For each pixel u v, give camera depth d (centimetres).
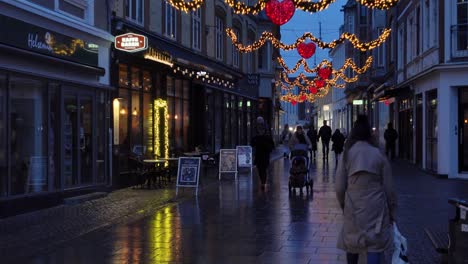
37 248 916
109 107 1645
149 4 1969
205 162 2283
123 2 1766
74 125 1467
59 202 1384
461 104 2128
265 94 4447
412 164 2770
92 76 1560
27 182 1282
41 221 1163
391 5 1552
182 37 2342
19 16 1218
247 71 3803
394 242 649
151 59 1778
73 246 931
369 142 648
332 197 1542
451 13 2133
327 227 1088
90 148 1557
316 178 2122
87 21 1543
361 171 623
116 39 1645
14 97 1230
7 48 1149
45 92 1335
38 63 1297
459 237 723
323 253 866
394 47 3341
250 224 1126
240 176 2253
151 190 1727
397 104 3303
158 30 2059
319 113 10094
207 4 2750
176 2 1588
